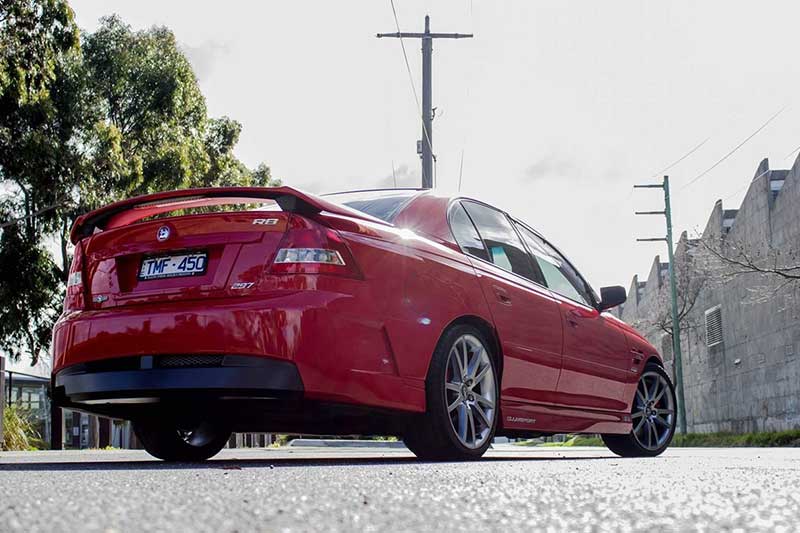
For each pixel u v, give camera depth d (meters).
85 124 16.48
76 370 3.61
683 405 29.36
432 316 3.74
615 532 1.21
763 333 24.44
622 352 5.33
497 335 4.14
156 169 18.83
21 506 1.47
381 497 1.69
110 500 1.59
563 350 4.70
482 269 4.21
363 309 3.44
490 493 1.79
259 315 3.27
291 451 10.25
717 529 1.23
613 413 5.21
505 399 4.19
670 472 2.61
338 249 3.44
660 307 34.06
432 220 4.13
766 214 23.45
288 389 3.24
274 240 3.41
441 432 3.73
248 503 1.56
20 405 15.77
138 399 3.44
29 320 16.56
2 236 15.81
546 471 2.66
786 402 22.81
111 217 3.84
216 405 3.42
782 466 3.08
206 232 3.50
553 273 5.02
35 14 13.62
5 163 14.79
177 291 3.47
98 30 19.25
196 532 1.17
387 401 3.49
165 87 19.25
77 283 3.79
